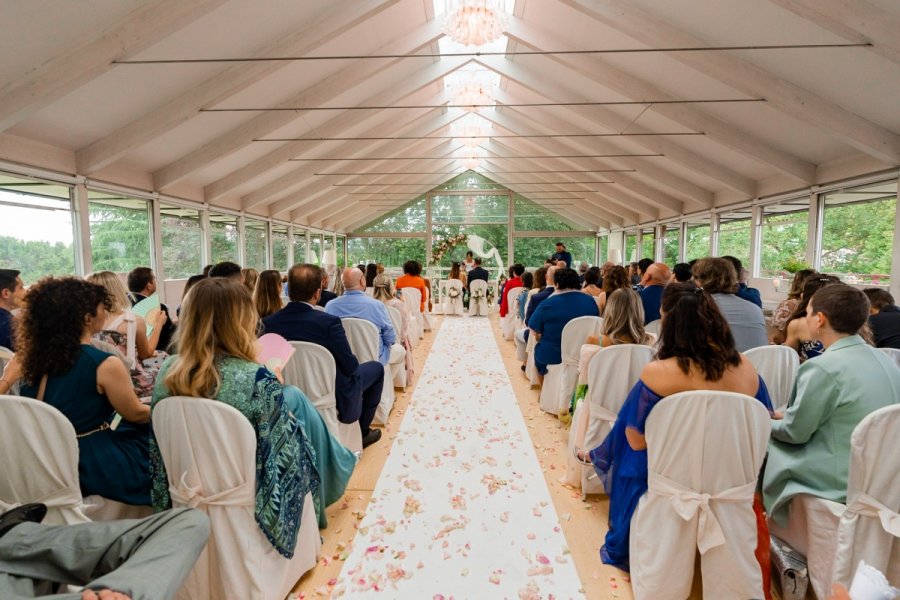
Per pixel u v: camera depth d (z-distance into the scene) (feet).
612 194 39.83
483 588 5.76
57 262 16.01
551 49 20.08
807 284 8.50
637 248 44.57
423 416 12.00
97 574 3.61
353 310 11.37
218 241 28.58
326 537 6.81
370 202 51.65
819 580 5.16
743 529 5.08
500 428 11.11
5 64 10.89
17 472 4.62
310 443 6.02
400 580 5.90
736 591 5.07
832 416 5.20
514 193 54.03
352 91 23.02
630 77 19.92
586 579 5.93
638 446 5.63
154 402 5.09
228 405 4.80
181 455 4.89
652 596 5.25
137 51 12.12
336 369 8.41
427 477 8.61
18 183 14.60
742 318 8.57
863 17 11.10
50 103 11.85
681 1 13.99
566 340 10.94
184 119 16.11
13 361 5.50
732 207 27.07
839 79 13.87
